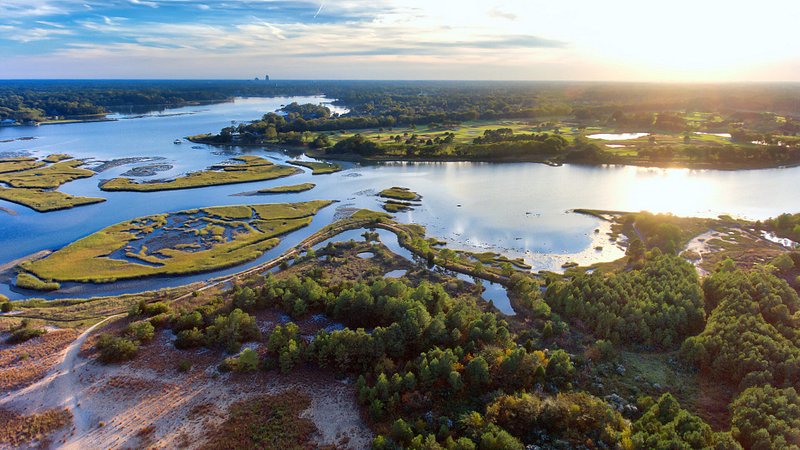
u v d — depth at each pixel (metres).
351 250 105.31
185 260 101.06
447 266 97.00
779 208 135.00
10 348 66.69
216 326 68.69
